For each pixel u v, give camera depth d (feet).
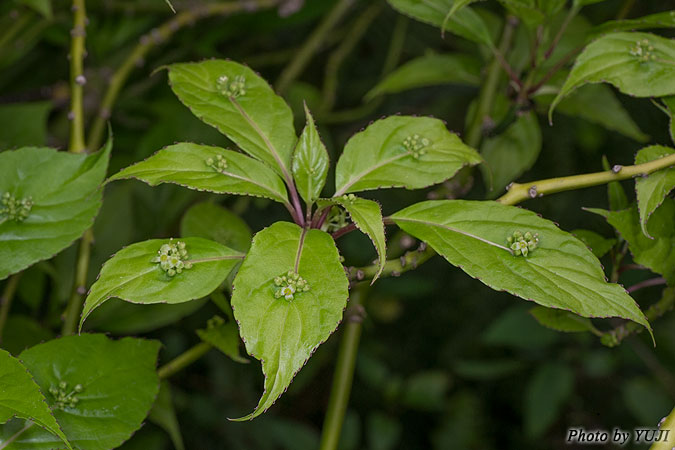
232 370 3.35
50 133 2.80
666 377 2.77
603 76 1.82
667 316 2.81
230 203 2.90
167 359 3.19
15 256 1.80
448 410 3.48
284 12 2.70
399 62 3.50
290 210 1.77
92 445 1.78
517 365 3.14
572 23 2.22
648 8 2.83
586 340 2.90
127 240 2.36
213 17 2.88
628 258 2.70
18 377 1.68
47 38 2.78
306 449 3.12
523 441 3.41
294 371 1.61
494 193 2.19
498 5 2.87
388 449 3.20
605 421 3.33
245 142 1.80
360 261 3.15
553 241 1.71
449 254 1.70
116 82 2.29
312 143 1.79
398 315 3.56
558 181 1.78
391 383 3.33
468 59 2.23
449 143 1.83
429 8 2.06
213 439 3.24
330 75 3.01
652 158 1.79
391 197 3.28
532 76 2.08
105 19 2.81
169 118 2.64
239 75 1.85
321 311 1.63
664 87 1.81
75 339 1.82
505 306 3.32
